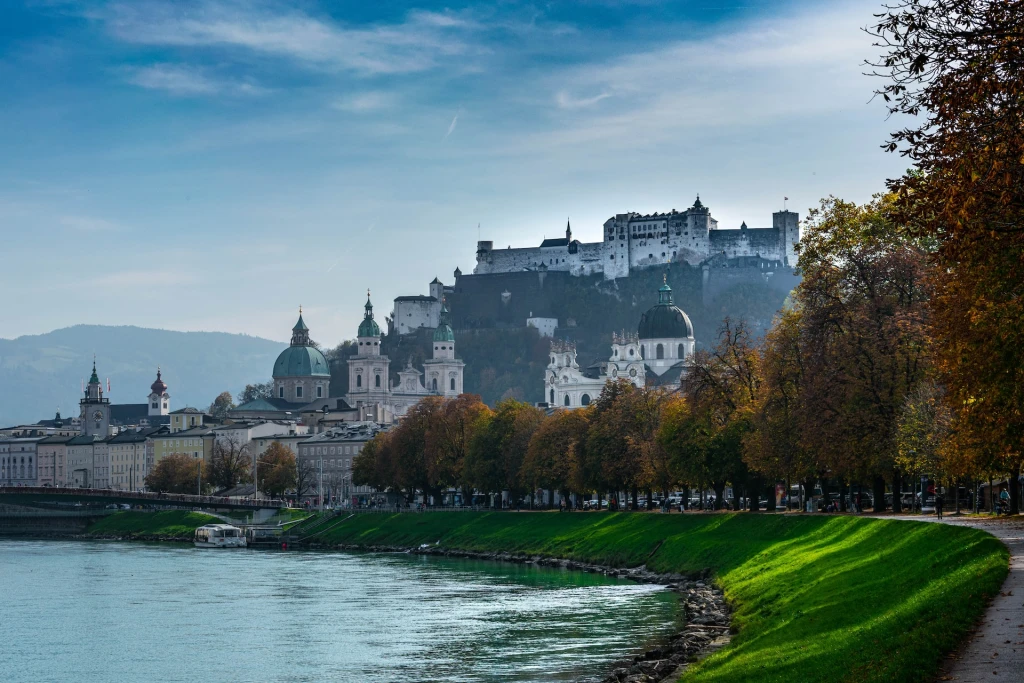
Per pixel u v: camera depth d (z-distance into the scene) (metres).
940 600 69.38
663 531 191.75
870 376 137.88
